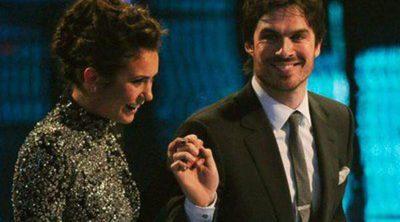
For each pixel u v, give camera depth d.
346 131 6.98
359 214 14.63
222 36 17.25
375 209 14.64
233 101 6.64
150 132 15.71
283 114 6.54
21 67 16.28
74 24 5.20
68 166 5.13
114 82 5.19
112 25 5.11
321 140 6.69
